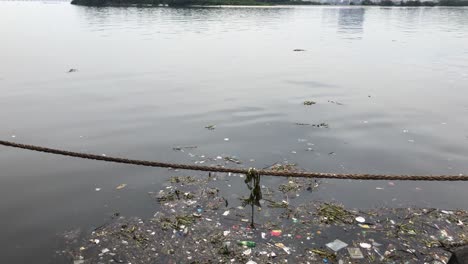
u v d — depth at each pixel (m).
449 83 18.86
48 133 11.92
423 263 6.29
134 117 13.49
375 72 21.67
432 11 108.94
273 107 14.63
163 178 8.94
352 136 11.57
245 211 7.66
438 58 26.88
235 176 9.02
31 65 23.12
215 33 43.09
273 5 140.62
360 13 95.94
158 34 41.09
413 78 20.05
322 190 8.45
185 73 21.27
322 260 6.36
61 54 27.23
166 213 7.59
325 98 15.98
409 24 60.78
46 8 101.25
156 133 11.89
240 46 32.75
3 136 11.63
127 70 21.97
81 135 11.77
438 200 8.05
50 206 7.82
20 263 6.21
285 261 6.32
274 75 20.83
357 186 8.63
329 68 22.95
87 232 7.00
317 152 10.38
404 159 9.96
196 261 6.32
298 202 7.98
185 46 32.16
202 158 10.01
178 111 14.17
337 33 45.84
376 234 6.97
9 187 8.56
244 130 12.08
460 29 50.88
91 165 9.63
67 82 18.84
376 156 10.15
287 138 11.37
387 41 37.75
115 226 7.17
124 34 40.66
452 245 6.66
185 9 93.19
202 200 8.04
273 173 5.82
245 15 76.94
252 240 6.83
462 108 14.54
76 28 46.97
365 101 15.52
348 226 7.20
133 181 8.81
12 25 50.94
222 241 6.79
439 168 9.47
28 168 9.48
